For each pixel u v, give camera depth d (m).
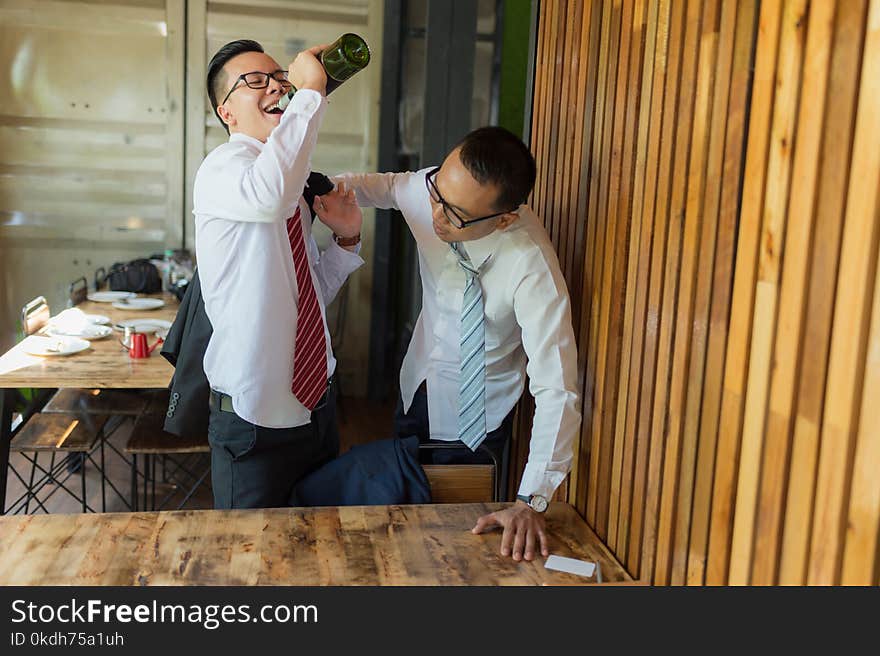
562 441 1.79
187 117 5.35
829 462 1.09
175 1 5.19
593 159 1.90
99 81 5.23
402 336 5.74
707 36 1.38
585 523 1.86
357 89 5.46
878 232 1.01
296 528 1.72
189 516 1.75
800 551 1.15
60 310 5.43
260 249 1.87
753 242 1.25
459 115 4.36
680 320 1.47
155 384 2.95
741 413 1.29
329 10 5.34
